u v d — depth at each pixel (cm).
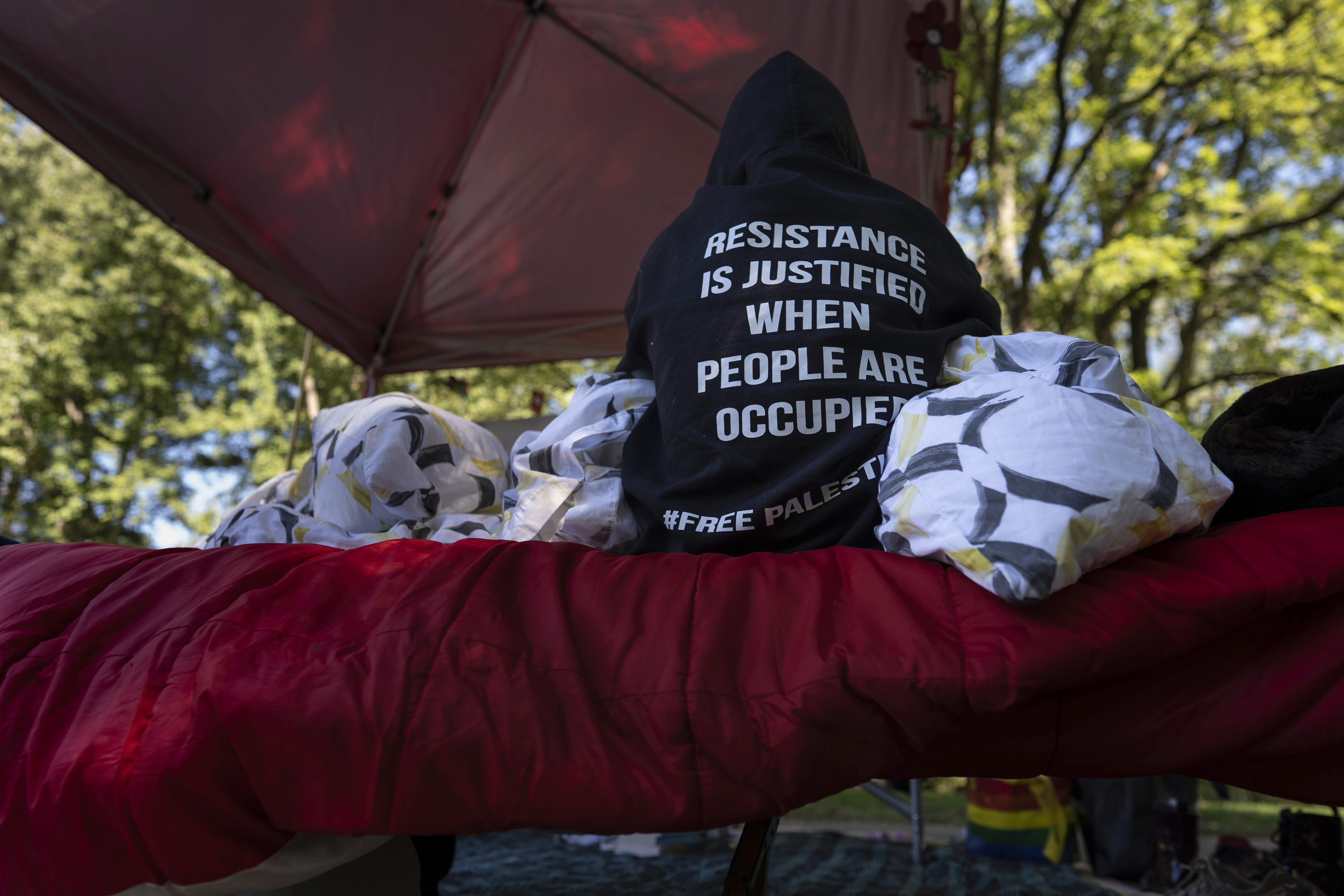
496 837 340
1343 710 75
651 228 472
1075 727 79
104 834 76
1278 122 1024
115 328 1359
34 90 318
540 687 78
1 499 1380
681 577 88
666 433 113
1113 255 933
